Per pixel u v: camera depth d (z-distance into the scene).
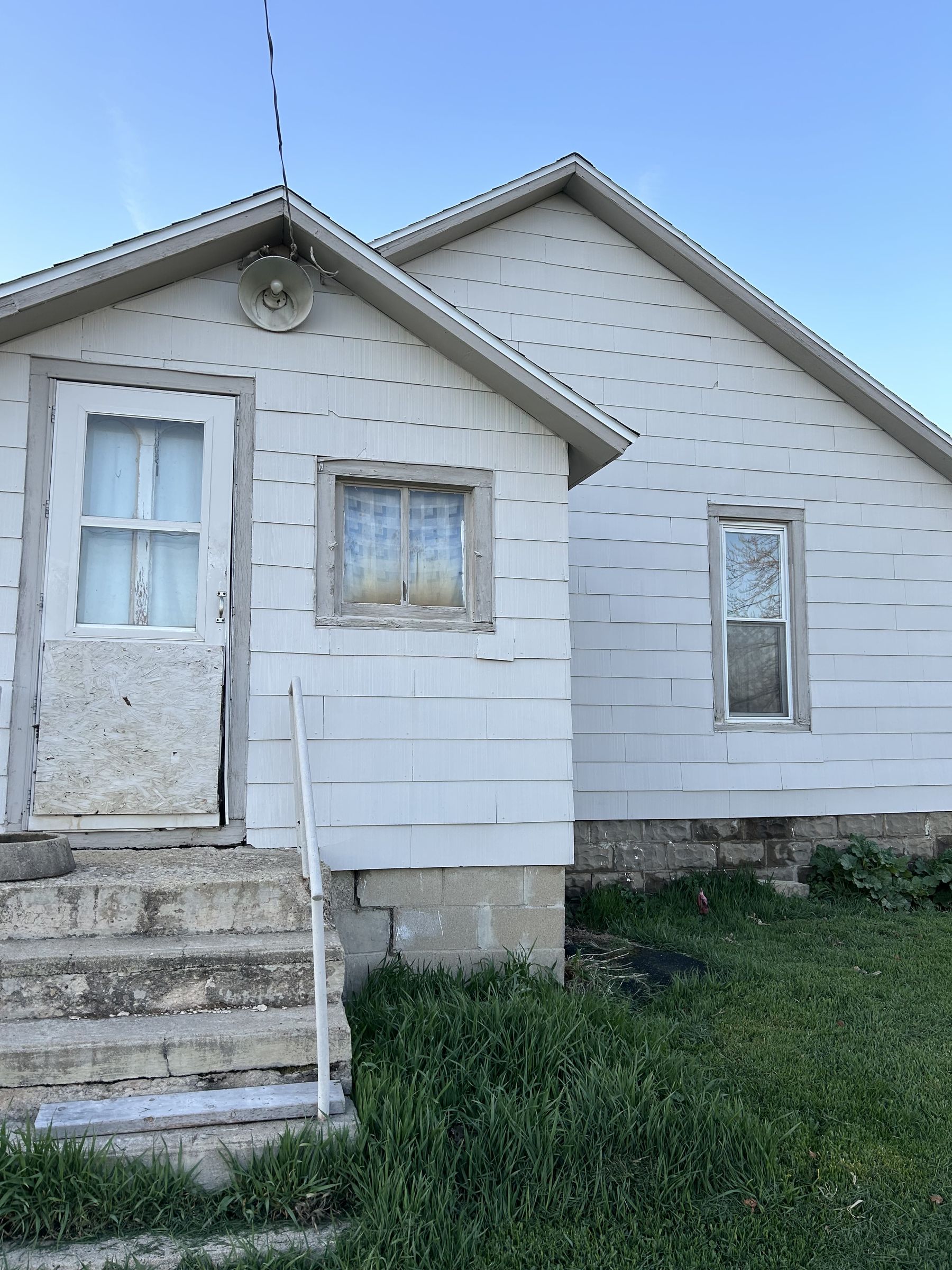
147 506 4.54
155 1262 2.53
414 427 4.88
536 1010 3.93
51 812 4.17
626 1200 2.96
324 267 4.70
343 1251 2.60
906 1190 3.12
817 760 7.73
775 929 6.55
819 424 8.06
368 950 4.61
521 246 7.59
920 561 8.20
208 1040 3.18
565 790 4.89
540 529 5.01
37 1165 2.74
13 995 3.29
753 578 7.89
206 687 4.40
